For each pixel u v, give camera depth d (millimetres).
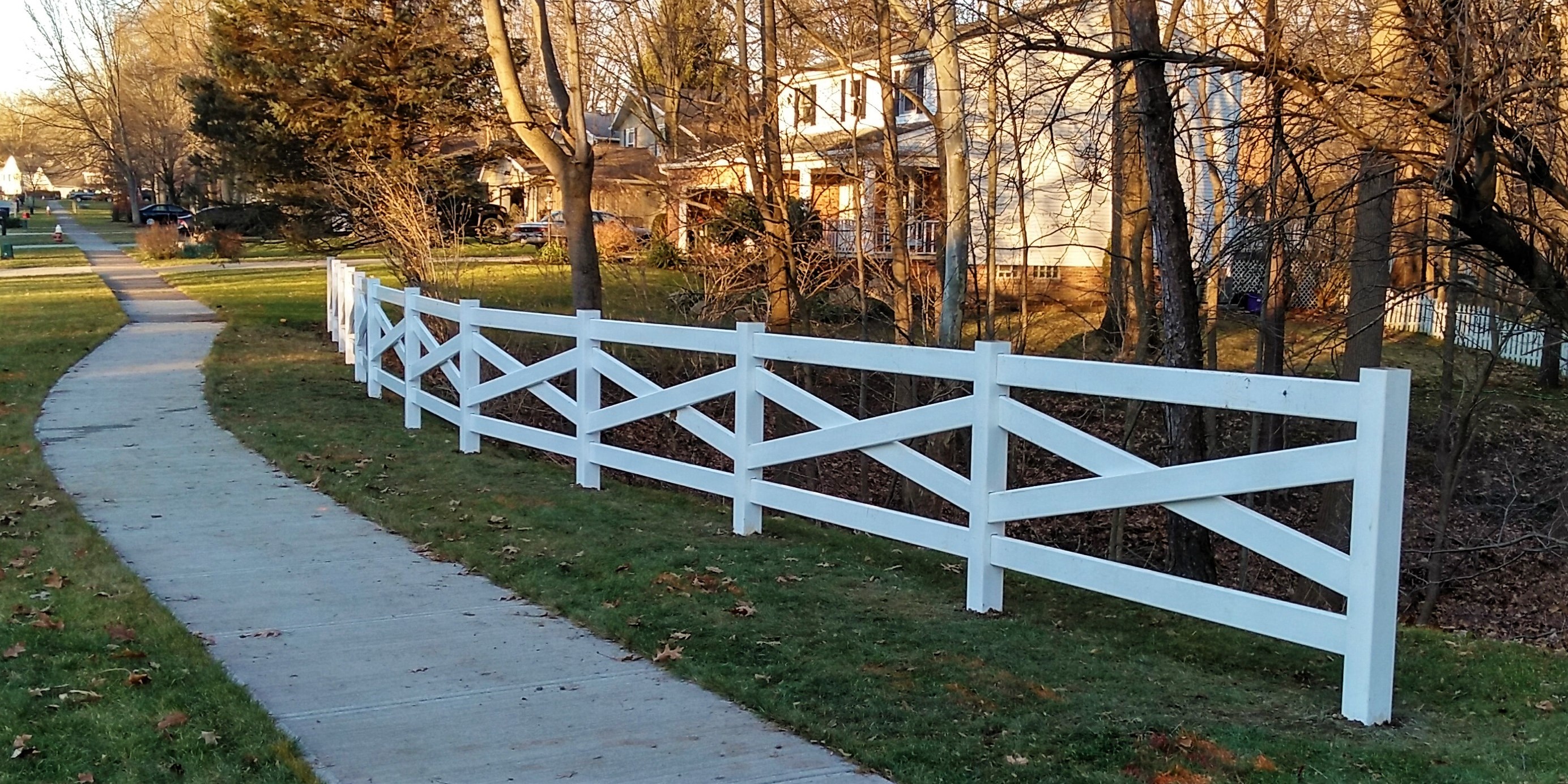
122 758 4461
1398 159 8539
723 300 18125
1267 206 11172
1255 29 11680
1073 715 5129
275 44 30000
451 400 15641
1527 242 9305
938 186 19938
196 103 35750
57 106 86625
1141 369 5742
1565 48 8648
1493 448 17203
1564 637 13102
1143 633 6570
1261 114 11227
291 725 5008
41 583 6879
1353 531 4977
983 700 5301
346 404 14633
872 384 18984
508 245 31594
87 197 137500
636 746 4832
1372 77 8289
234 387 15586
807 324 17141
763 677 5562
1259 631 5348
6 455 10953
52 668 5391
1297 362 18000
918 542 7156
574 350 10266
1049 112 12586
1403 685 5527
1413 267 14500
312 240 33531
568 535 8352
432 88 28797
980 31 11172
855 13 16953
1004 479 6695
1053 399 18281
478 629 6434
